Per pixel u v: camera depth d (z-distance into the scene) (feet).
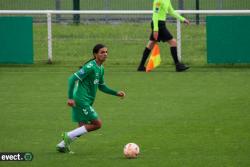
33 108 146.41
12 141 117.60
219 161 103.24
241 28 200.44
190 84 175.32
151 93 163.22
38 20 248.11
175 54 194.49
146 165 101.09
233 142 115.44
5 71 196.34
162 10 191.42
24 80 182.39
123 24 240.53
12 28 204.13
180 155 107.14
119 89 168.86
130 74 191.62
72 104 106.42
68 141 107.96
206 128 126.31
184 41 224.33
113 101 153.79
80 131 107.76
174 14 194.49
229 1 329.31
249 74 190.39
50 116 138.31
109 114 139.95
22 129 127.03
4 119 135.85
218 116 136.77
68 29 234.79
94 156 106.83
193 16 256.52
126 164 101.60
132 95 160.97
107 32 232.12
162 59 217.15
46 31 235.40
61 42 226.17
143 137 119.75
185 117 136.36
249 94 160.76
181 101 153.28
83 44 224.94
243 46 201.36
